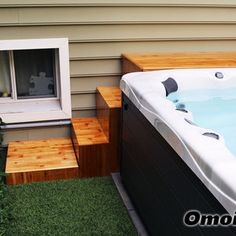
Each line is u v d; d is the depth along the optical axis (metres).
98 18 2.55
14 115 2.55
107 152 2.33
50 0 2.40
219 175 1.03
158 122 1.48
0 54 2.57
